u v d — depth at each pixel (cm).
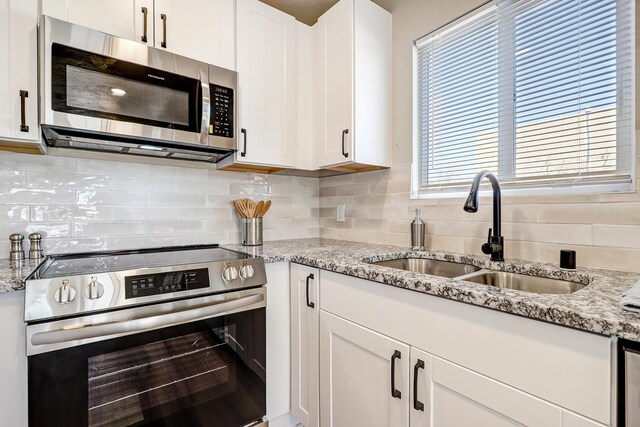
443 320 91
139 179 168
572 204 118
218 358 130
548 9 128
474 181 118
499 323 79
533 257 128
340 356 128
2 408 95
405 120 177
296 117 189
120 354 108
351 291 123
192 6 153
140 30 138
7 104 111
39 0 118
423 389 96
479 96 151
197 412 124
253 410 140
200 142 147
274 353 153
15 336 96
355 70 167
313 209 235
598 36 116
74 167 151
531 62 133
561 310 67
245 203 188
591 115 117
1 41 110
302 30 193
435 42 169
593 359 64
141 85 133
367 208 199
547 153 129
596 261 112
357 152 167
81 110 120
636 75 106
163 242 174
